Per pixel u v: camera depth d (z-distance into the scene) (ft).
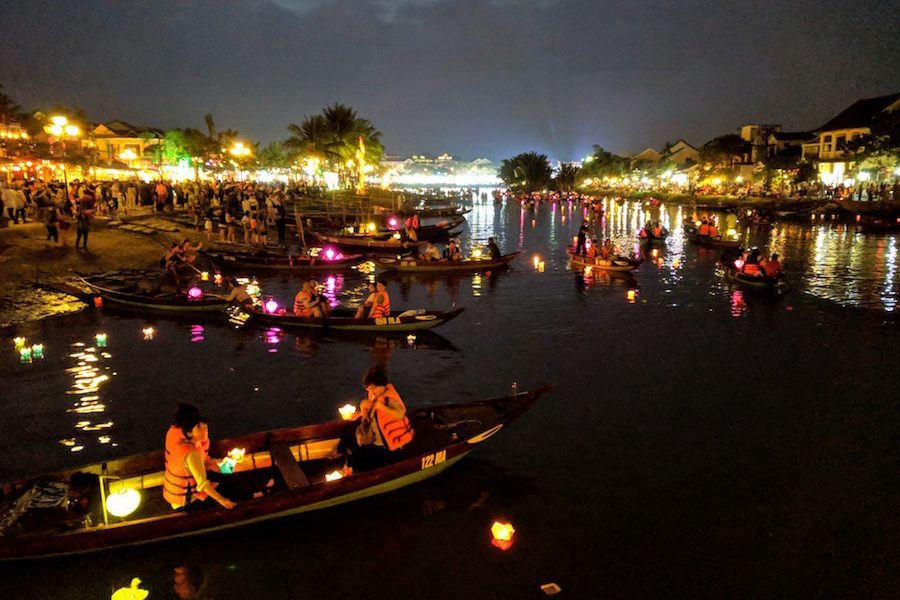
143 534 21.56
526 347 49.03
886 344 49.67
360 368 43.70
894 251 106.93
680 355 46.80
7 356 45.96
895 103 194.49
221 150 250.98
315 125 241.14
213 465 23.72
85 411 35.83
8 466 29.40
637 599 20.85
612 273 84.99
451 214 203.41
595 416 35.27
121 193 115.24
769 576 22.02
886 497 27.02
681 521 25.25
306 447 26.53
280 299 69.46
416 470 25.29
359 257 82.79
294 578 21.72
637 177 383.24
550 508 26.02
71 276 70.49
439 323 50.80
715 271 87.92
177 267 76.84
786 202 188.34
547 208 271.28
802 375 42.19
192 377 41.68
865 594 21.13
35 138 162.71
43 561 21.77
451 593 21.06
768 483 28.17
